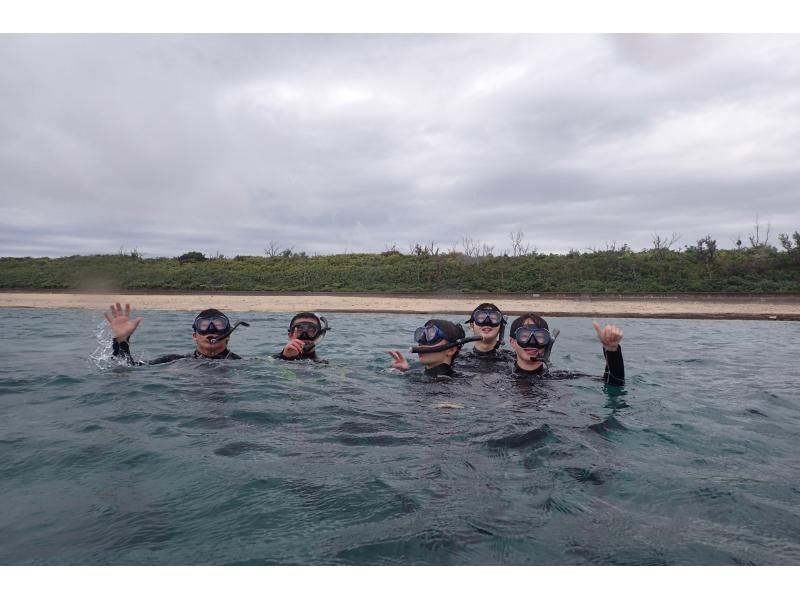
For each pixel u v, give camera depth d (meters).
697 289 24.89
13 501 2.40
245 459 2.91
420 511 2.28
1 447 3.12
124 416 3.81
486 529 2.14
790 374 6.46
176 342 9.40
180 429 3.50
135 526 2.16
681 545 2.05
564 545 2.04
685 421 3.94
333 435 3.37
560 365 7.23
